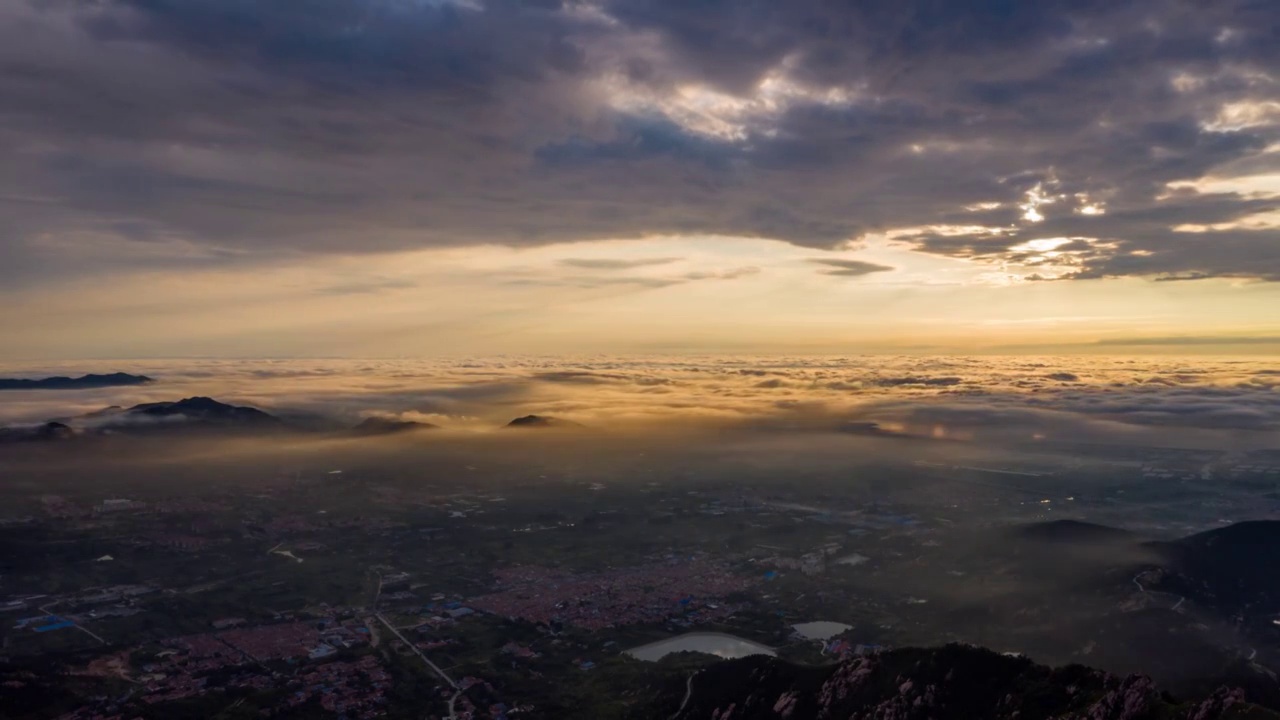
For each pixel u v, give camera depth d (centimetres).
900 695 12338
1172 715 10188
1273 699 12962
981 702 11875
